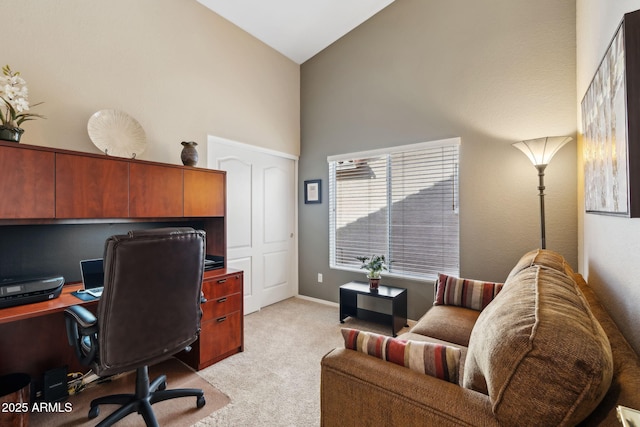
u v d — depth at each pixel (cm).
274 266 377
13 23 188
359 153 347
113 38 233
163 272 147
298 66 406
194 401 183
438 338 176
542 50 244
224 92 314
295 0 297
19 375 164
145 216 212
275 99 373
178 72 275
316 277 390
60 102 206
